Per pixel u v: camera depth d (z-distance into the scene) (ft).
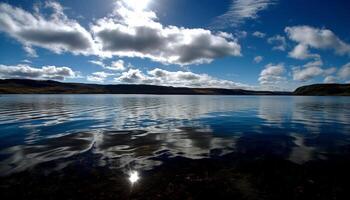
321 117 100.32
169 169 31.65
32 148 42.75
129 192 24.84
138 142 48.01
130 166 32.76
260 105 197.57
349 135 56.70
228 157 37.27
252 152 40.29
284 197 23.77
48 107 157.58
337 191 25.07
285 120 88.28
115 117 96.02
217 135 56.18
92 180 27.91
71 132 59.62
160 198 23.53
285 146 44.83
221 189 25.59
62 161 34.96
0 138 51.96
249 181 27.73
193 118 93.40
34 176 29.09
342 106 186.09
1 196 23.97
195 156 37.73
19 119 87.81
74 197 23.79
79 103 214.48
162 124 75.10
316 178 28.58
